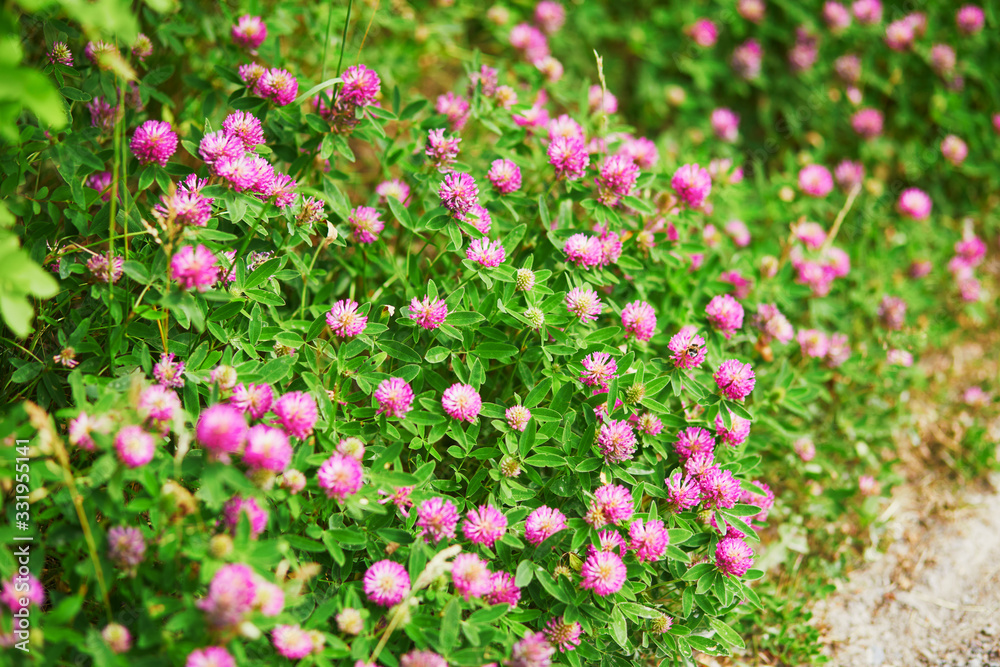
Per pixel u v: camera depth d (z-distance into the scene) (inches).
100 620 40.3
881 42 63.7
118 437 39.6
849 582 50.3
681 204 48.7
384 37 57.3
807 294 52.2
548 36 60.0
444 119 48.7
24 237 44.2
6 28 39.1
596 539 43.0
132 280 43.6
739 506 44.4
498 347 45.1
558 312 46.3
